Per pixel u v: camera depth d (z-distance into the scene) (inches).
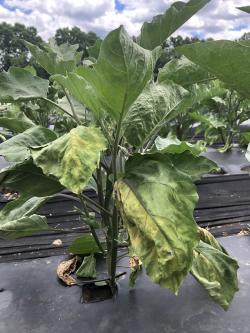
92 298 54.4
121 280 57.8
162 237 37.4
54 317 51.2
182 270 36.7
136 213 39.2
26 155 46.8
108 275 57.4
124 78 36.1
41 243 75.7
